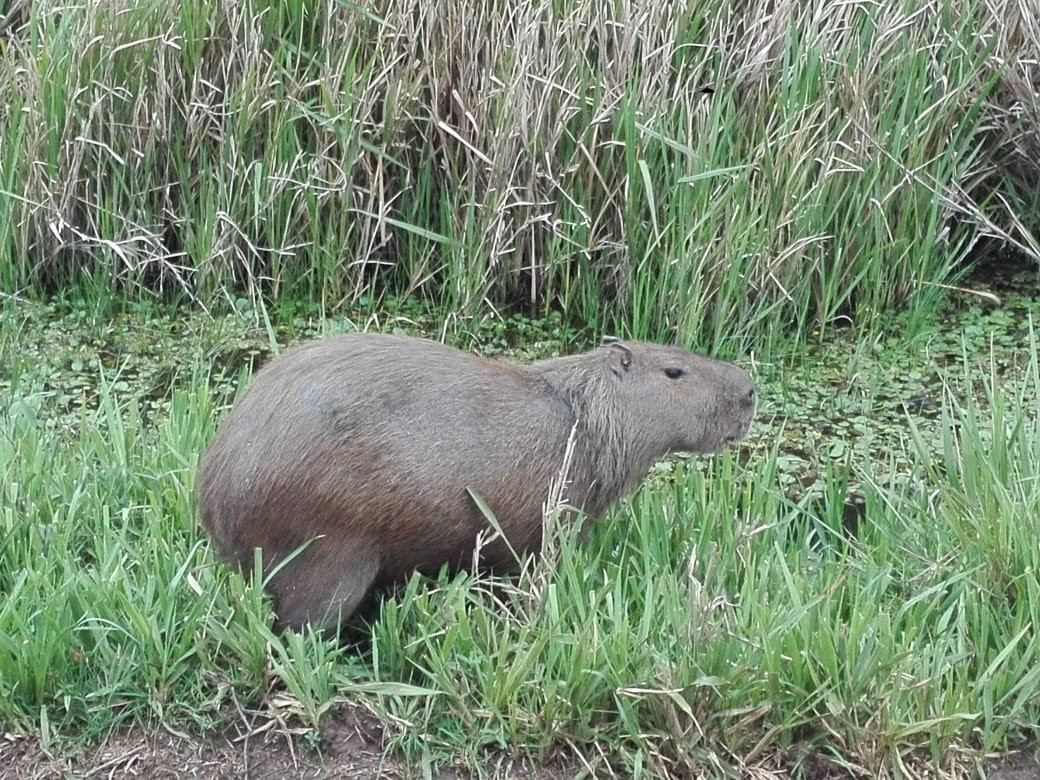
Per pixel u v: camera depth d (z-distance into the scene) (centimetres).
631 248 923
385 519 577
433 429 583
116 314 948
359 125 927
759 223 908
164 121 947
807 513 692
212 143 960
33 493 657
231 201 949
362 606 624
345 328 903
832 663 563
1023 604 603
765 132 905
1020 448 680
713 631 566
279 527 571
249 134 950
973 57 971
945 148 973
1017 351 903
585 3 922
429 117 952
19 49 960
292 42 959
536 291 961
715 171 863
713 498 680
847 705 561
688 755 553
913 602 597
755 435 816
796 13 943
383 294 966
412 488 577
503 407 604
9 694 564
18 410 748
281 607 586
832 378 891
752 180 922
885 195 945
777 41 931
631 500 675
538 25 923
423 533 587
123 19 941
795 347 914
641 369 637
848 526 732
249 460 570
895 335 945
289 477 565
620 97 917
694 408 641
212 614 588
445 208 947
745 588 604
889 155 920
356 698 571
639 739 553
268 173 941
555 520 591
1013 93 987
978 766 561
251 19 933
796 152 905
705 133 896
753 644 568
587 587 612
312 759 557
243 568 588
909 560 652
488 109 933
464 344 919
